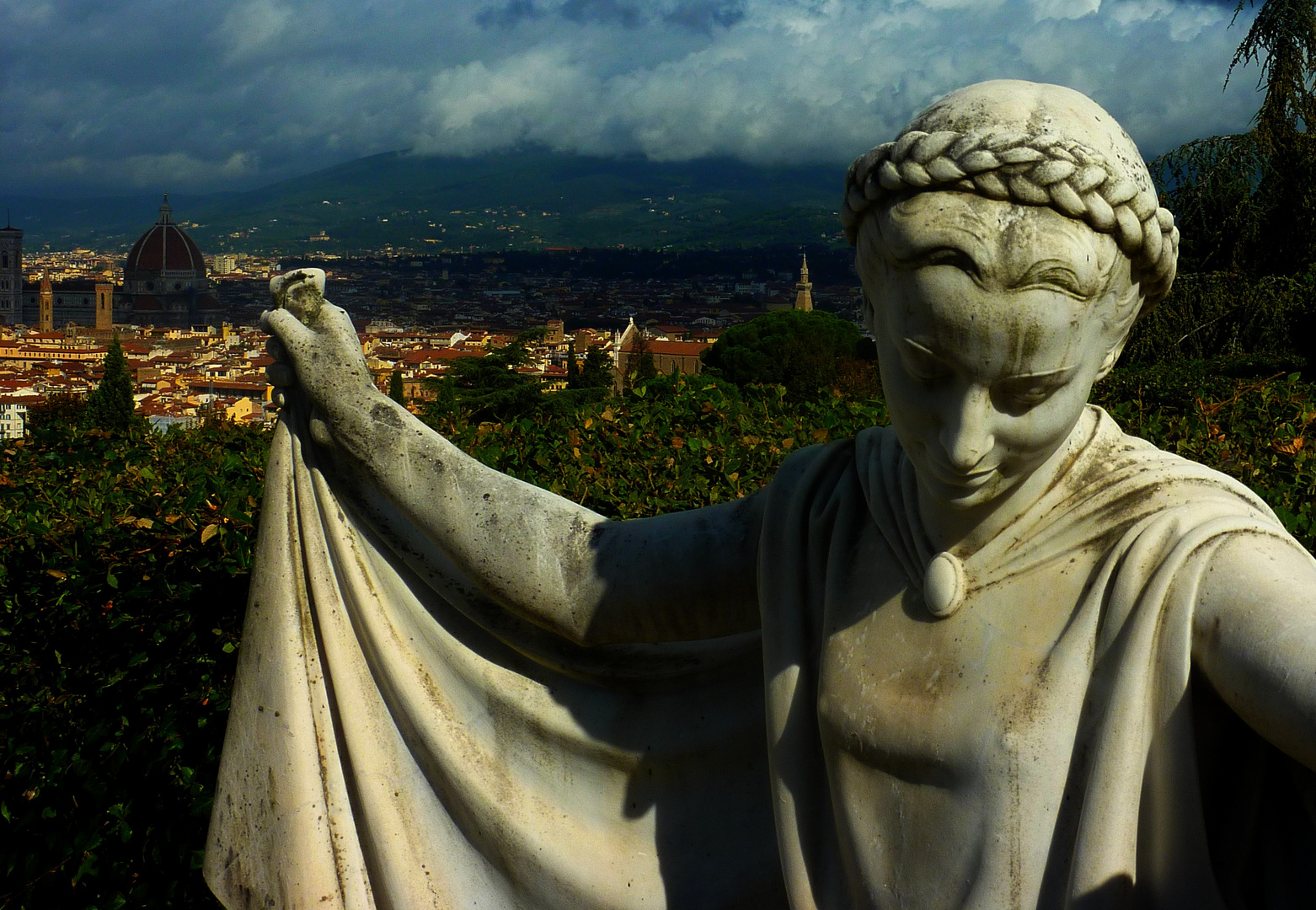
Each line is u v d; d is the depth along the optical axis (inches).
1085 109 50.1
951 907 52.6
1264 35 583.8
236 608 149.5
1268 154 586.9
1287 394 188.1
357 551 72.3
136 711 149.3
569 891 68.5
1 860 147.1
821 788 59.9
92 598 149.6
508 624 71.4
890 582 57.4
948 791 52.7
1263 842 50.5
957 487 52.1
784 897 66.0
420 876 70.7
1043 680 50.9
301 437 72.7
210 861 73.4
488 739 71.1
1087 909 48.8
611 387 2495.1
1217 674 47.8
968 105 49.8
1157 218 49.7
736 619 65.7
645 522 66.8
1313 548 101.2
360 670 72.1
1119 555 51.0
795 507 62.0
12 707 150.6
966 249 47.1
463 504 67.7
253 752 72.1
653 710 69.2
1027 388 48.9
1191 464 53.9
